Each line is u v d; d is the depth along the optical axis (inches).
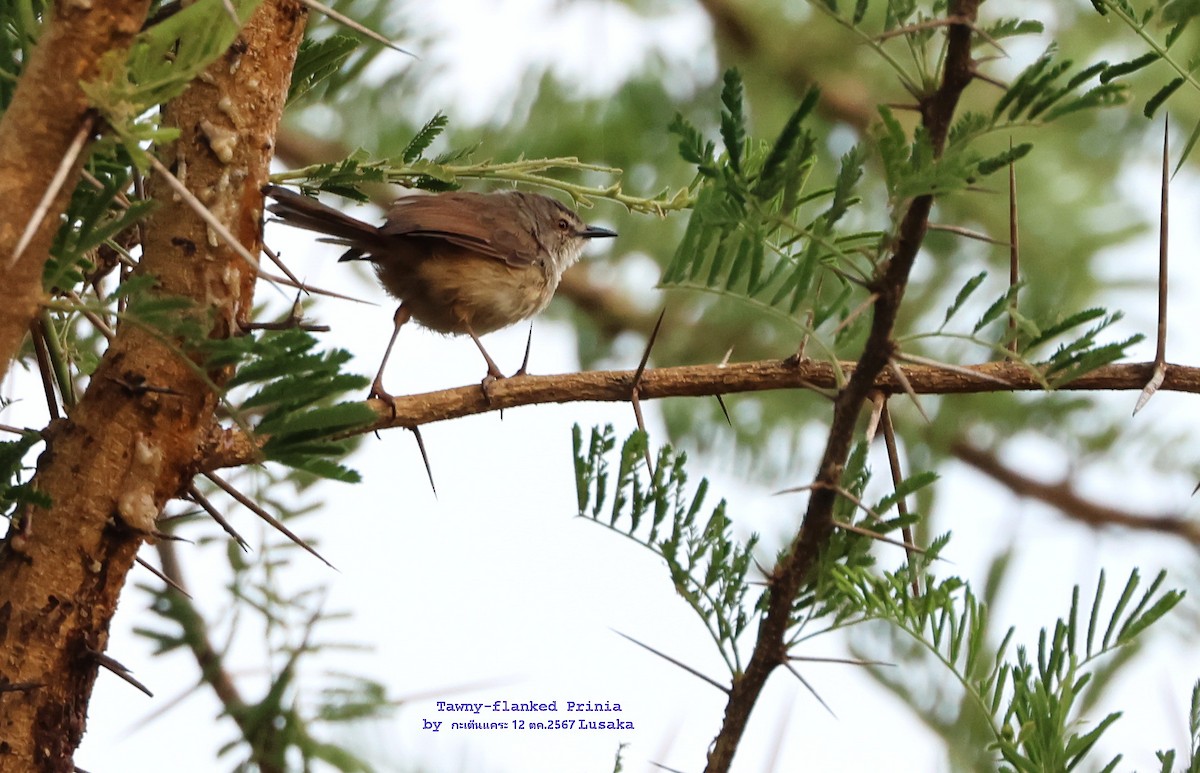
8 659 196.5
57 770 198.5
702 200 192.9
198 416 207.6
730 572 206.5
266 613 273.6
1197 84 209.5
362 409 195.8
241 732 264.8
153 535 204.1
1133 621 200.8
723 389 252.5
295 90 264.7
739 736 202.8
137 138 161.6
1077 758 193.8
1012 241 233.1
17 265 163.8
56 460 202.5
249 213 213.5
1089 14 421.4
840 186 184.1
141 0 162.6
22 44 186.5
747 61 469.7
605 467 208.5
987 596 390.6
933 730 278.1
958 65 172.1
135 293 196.2
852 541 204.5
